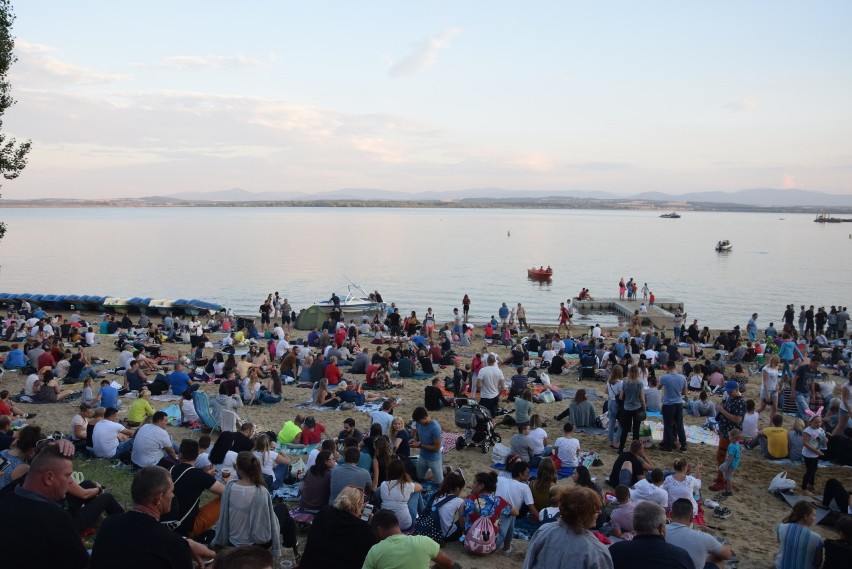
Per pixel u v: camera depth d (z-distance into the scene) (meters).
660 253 110.56
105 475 12.61
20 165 21.55
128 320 35.75
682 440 16.69
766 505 13.24
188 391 18.16
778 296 60.94
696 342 35.53
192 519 8.73
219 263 86.12
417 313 50.28
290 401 20.98
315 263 87.00
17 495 4.84
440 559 6.57
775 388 18.41
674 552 5.65
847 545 8.41
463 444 16.25
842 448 15.67
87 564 4.95
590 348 27.72
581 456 15.37
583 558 5.29
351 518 7.33
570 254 106.44
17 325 33.47
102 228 188.25
